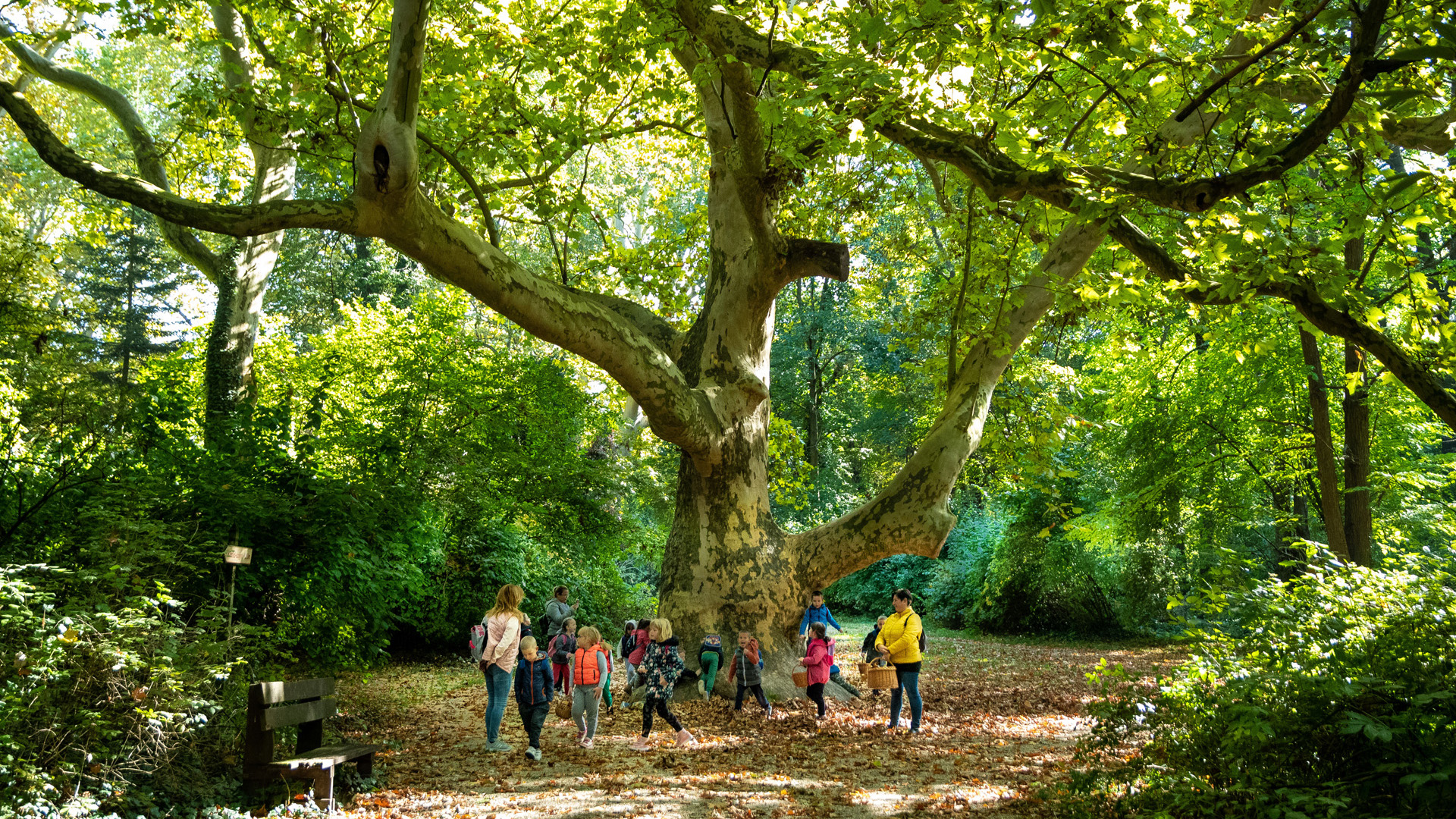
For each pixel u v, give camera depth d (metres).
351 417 14.91
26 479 7.50
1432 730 4.06
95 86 15.69
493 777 7.34
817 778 7.44
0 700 5.05
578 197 11.77
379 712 10.26
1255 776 4.25
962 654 20.34
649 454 20.47
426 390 15.62
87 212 17.38
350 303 32.66
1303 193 6.94
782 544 12.36
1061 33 6.04
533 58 9.59
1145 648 21.17
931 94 5.89
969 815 6.18
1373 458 16.94
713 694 11.63
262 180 17.30
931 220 14.48
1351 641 5.36
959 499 33.53
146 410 9.95
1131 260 7.46
